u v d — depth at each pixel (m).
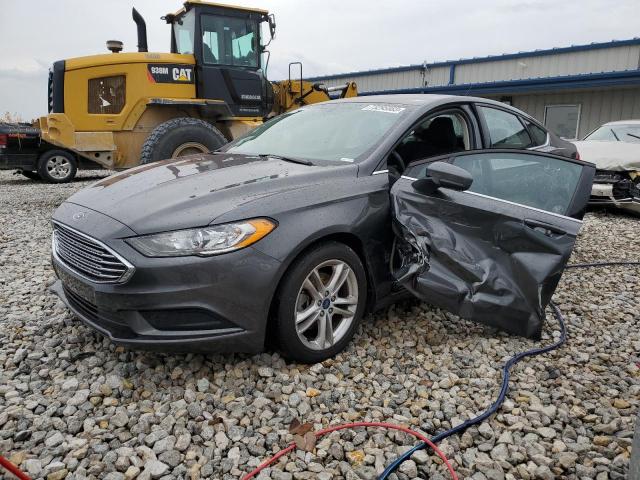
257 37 9.22
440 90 18.31
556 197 3.26
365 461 2.19
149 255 2.50
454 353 3.11
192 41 8.83
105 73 8.61
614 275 4.67
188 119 8.08
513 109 4.48
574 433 2.38
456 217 3.06
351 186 3.08
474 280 3.01
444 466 2.18
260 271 2.61
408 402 2.62
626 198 7.21
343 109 4.02
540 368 2.96
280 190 2.85
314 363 2.94
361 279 3.07
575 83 14.37
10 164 10.98
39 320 3.48
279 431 2.37
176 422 2.41
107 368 2.85
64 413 2.45
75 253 2.82
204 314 2.57
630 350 3.20
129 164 9.05
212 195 2.74
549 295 2.98
